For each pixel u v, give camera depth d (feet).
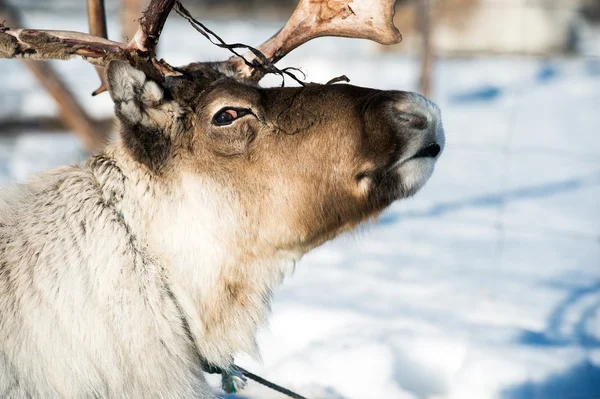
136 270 22.86
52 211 23.40
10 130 88.79
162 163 23.56
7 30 22.75
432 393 36.91
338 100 23.94
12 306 22.02
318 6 25.88
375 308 44.55
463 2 148.36
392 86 114.62
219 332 24.22
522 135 96.07
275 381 36.01
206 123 23.53
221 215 23.89
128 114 22.68
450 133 95.55
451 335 40.40
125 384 22.33
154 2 22.65
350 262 54.19
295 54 134.62
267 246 24.62
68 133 90.17
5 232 23.16
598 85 129.39
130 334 22.34
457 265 53.47
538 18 150.82
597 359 38.17
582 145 91.50
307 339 40.86
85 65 124.67
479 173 80.02
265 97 24.21
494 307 45.21
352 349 38.47
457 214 66.08
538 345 39.60
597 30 157.07
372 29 25.55
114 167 23.94
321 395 34.71
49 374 21.72
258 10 185.68
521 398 34.81
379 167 23.53
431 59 87.61
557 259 55.31
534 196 71.61
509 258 55.31
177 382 23.29
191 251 23.62
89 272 22.38
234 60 25.96
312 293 47.06
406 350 38.93
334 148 23.71
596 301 46.60
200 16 182.60
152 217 23.44
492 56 150.82
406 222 64.18
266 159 23.89
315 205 24.27
